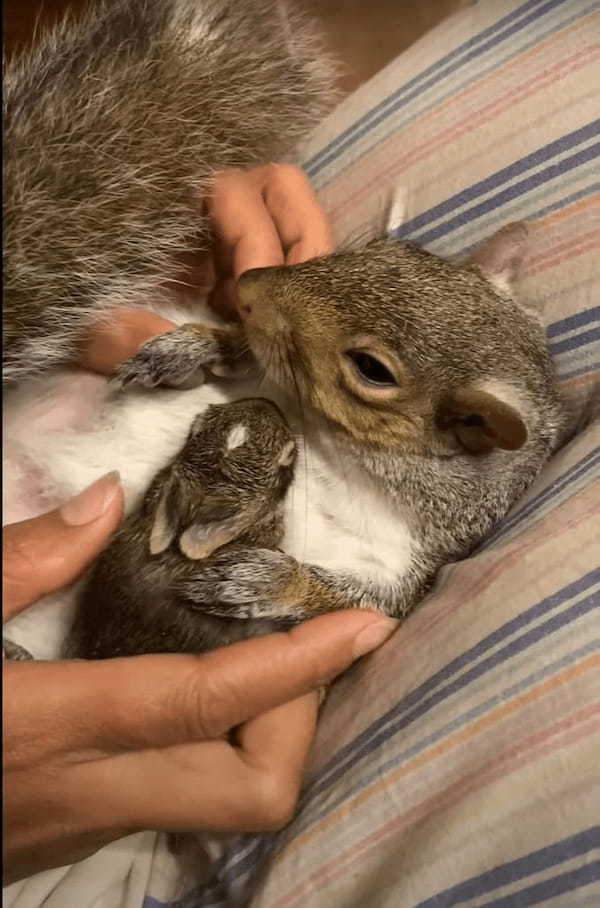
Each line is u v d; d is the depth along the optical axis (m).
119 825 0.19
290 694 0.19
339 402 0.22
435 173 0.27
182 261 0.27
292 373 0.23
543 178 0.25
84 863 0.22
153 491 0.22
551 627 0.18
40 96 0.25
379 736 0.19
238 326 0.25
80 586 0.22
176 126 0.26
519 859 0.17
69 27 0.27
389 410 0.22
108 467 0.23
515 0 0.27
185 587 0.21
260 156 0.29
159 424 0.24
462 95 0.27
